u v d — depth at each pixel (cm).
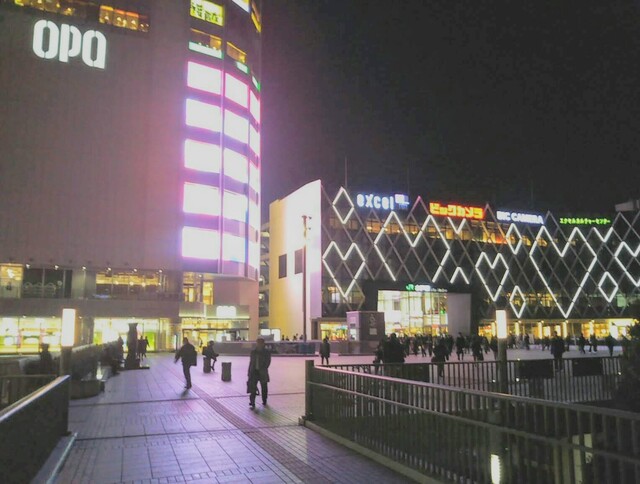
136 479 705
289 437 958
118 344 2866
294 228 7362
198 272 5116
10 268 4484
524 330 8088
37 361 1526
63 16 4834
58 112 4719
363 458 805
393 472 730
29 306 4362
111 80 4953
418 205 7594
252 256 5772
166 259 4938
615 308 8675
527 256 8312
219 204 5272
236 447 881
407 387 765
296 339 5775
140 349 3544
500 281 7988
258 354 1331
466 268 7750
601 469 501
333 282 6775
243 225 5516
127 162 4919
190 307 4931
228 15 5647
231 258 5328
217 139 5366
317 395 1055
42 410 712
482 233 8000
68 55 4809
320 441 923
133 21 5125
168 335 4788
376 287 6744
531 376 1482
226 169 5397
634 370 1219
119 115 4941
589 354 3734
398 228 7369
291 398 1466
